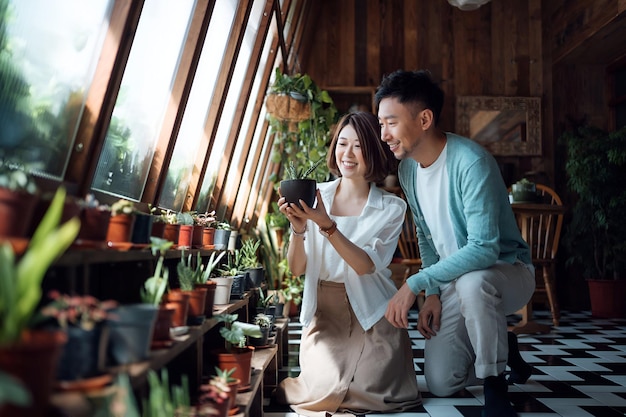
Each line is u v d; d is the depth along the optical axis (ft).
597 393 8.50
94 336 3.34
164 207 9.31
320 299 7.81
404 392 7.47
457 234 7.93
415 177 8.48
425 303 8.28
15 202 3.17
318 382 7.25
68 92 5.27
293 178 7.11
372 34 23.18
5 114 4.56
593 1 19.62
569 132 21.15
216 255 9.15
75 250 3.68
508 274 7.62
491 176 7.52
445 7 23.32
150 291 4.54
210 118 9.96
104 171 6.66
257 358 7.53
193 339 4.96
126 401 3.05
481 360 6.99
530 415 7.27
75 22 5.13
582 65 23.13
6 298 2.68
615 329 16.19
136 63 6.82
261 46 12.15
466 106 22.84
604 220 19.35
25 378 2.62
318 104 15.20
